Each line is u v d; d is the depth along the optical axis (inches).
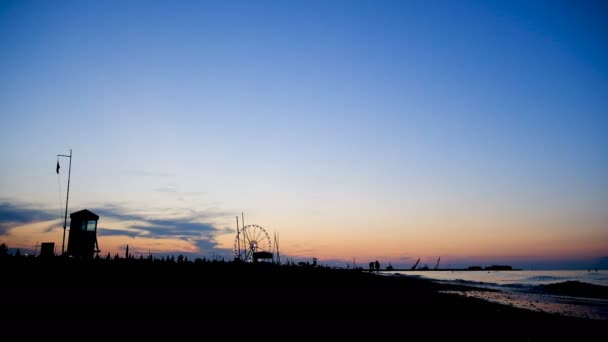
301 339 588.4
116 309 799.1
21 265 1167.6
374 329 700.7
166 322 685.9
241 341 559.2
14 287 1002.1
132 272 1330.0
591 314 1088.2
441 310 1034.7
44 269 1170.0
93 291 1037.2
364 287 1846.7
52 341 517.0
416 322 808.3
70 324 631.2
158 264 1482.5
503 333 736.3
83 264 1280.8
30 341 513.7
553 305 1331.2
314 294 1349.7
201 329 634.8
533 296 1712.6
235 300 1049.5
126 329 610.5
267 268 1946.4
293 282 1747.0
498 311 1075.3
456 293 1774.1
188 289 1250.6
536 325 855.7
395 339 620.1
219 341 554.3
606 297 1688.0
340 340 593.6
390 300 1243.2
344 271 2834.6
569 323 898.7
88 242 1518.2
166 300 971.9
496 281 3449.8
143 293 1068.5
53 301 849.5
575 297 1679.4
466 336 682.2
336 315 854.5
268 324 706.2
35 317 678.5
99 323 649.6
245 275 1679.4
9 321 637.9
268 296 1195.3
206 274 1539.1
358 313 903.1
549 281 3462.1
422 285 2314.2
